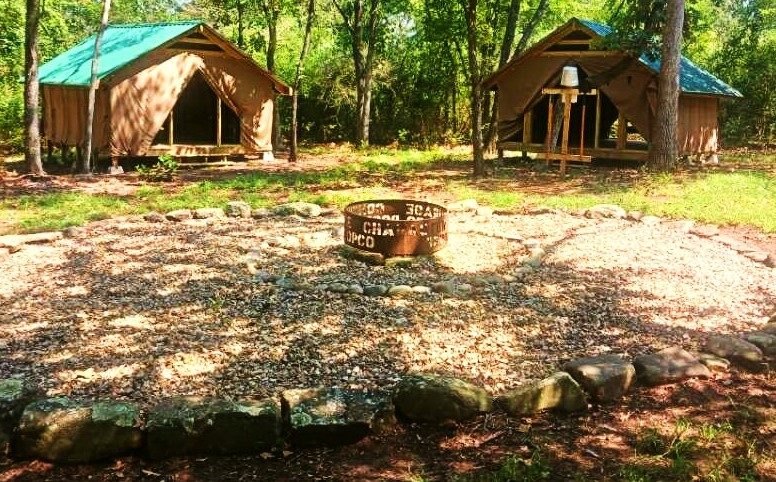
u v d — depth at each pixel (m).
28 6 15.54
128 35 19.33
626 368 5.03
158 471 4.02
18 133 22.47
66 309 6.10
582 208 11.34
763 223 10.34
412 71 28.48
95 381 4.73
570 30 18.03
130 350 5.22
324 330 5.70
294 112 19.95
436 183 15.01
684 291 7.09
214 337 5.50
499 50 25.39
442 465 4.12
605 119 22.91
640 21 17.77
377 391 4.73
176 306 6.18
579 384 4.94
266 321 5.87
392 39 28.83
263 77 19.56
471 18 15.68
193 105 21.73
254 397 4.58
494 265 7.83
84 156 16.44
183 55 17.92
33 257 7.83
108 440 4.08
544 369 5.18
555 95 19.25
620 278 7.44
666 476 4.04
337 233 9.08
